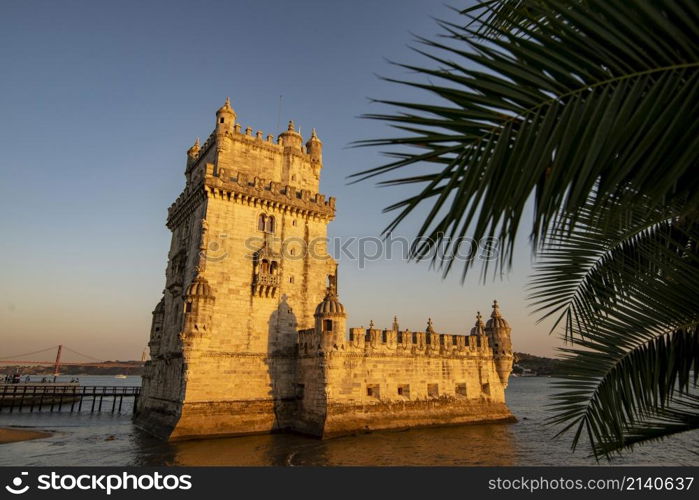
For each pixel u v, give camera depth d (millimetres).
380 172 4559
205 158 47000
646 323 7422
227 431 37219
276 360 41250
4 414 65688
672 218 7273
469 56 4172
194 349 36906
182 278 43594
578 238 8562
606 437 7504
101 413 68688
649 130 3607
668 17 3762
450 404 46000
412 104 4234
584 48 3926
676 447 36406
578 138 3826
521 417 62375
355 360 40406
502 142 3918
